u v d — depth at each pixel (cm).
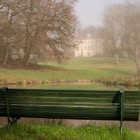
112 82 4244
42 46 6041
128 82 3988
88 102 853
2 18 5597
